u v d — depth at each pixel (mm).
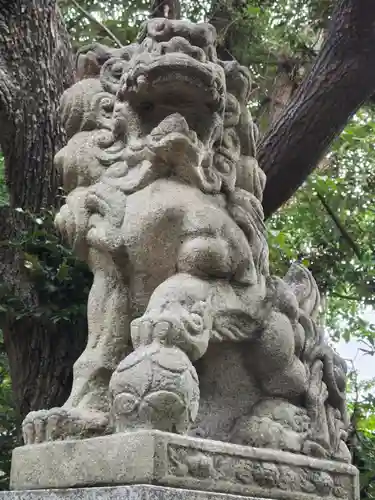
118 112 1712
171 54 1596
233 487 1424
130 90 1664
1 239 3154
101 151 1727
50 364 2867
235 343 1630
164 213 1589
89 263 1715
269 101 4094
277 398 1674
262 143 3344
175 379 1359
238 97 1853
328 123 3236
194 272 1578
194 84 1611
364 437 3260
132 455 1313
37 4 3275
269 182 3326
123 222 1620
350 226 4180
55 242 2789
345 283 4246
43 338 2879
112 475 1330
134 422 1353
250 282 1648
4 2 3248
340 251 3951
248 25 3953
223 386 1651
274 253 3859
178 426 1361
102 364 1583
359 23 3045
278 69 4086
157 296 1515
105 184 1680
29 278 2818
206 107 1688
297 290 1928
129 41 3957
